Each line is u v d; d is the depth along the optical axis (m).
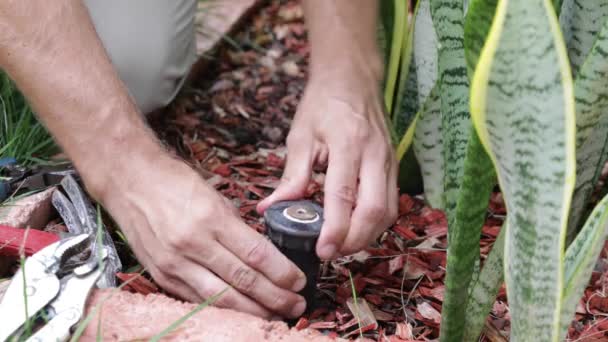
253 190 1.29
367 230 1.04
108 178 1.00
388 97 1.22
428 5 1.16
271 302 0.97
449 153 1.00
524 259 0.82
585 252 0.83
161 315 0.94
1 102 1.30
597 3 0.91
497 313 1.07
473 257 0.89
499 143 0.79
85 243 0.98
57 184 1.16
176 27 1.36
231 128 1.50
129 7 1.33
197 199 0.97
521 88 0.76
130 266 1.12
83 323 0.89
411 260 1.13
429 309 1.07
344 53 1.15
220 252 0.96
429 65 1.17
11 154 1.24
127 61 1.32
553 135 0.77
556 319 0.83
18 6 0.97
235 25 1.84
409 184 1.29
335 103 1.11
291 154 1.11
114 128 0.99
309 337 0.93
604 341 1.02
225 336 0.92
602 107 0.86
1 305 0.91
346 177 1.05
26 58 0.98
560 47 0.75
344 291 1.08
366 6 1.19
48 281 0.93
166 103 1.40
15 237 1.02
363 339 0.95
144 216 0.98
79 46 1.00
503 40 0.75
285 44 1.86
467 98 0.99
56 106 0.99
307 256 0.99
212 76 1.68
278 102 1.60
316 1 1.19
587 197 0.99
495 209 1.25
